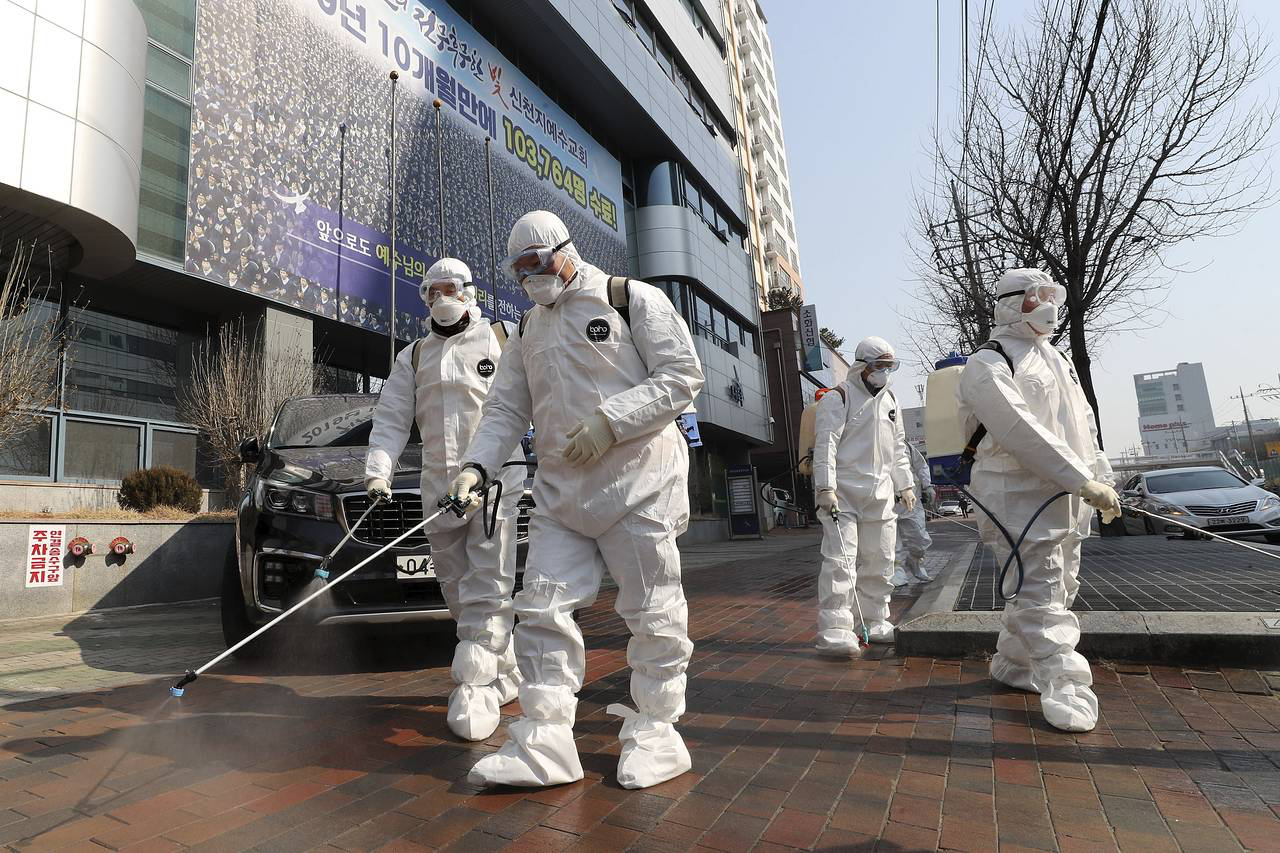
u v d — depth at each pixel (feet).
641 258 81.30
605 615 20.81
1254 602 15.15
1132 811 6.84
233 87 36.50
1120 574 21.63
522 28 60.70
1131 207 32.32
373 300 43.06
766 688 11.93
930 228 40.11
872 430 15.03
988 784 7.57
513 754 7.75
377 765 8.60
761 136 175.42
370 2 46.03
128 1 30.32
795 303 135.44
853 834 6.53
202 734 9.83
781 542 73.97
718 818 6.93
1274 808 6.82
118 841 6.61
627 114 74.95
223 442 33.37
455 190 51.80
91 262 31.40
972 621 13.78
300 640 15.12
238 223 35.81
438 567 10.96
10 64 25.80
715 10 107.86
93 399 33.50
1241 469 187.42
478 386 10.77
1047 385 10.17
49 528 23.25
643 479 7.90
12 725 10.27
